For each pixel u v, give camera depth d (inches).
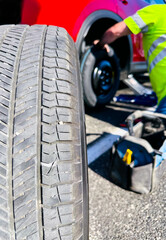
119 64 113.6
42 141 37.5
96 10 90.0
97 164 80.2
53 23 80.4
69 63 48.4
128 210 61.2
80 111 46.8
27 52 47.8
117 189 68.6
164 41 75.7
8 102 40.6
